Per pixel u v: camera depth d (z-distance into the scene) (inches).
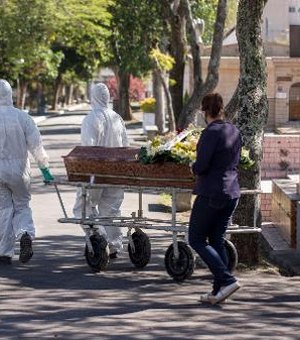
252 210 555.5
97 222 535.8
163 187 510.9
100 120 573.3
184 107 1079.6
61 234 709.9
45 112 4367.6
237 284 448.8
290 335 391.2
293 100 1786.4
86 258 546.6
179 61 1202.0
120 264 569.0
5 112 551.5
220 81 1756.9
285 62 1769.2
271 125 1765.5
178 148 503.2
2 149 549.3
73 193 1031.0
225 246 517.7
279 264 591.5
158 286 498.9
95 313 431.8
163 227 511.2
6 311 435.8
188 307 445.4
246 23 563.2
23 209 560.1
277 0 1833.2
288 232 661.3
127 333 392.5
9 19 1621.6
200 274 531.5
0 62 2564.0
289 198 652.1
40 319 419.5
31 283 505.0
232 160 444.5
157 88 2052.2
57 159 1535.4
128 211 865.5
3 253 556.7
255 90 561.0
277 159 958.4
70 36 1795.0
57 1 1593.3
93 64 3481.8
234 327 404.5
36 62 3038.9
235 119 578.2
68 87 6048.2
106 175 527.8
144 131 2226.9
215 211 442.9
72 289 489.4
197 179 452.1
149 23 1515.7
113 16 1567.4
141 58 1638.8
